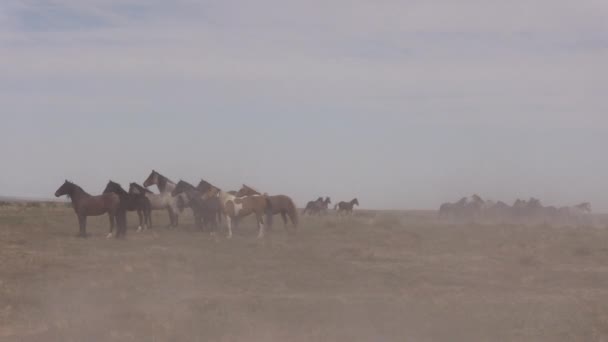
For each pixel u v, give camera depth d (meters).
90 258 19.55
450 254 21.44
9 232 24.72
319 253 20.81
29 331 11.88
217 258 19.58
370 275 17.16
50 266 17.98
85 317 12.43
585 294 15.23
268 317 12.64
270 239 24.67
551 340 11.55
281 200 26.98
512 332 11.92
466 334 11.84
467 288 15.82
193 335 11.40
